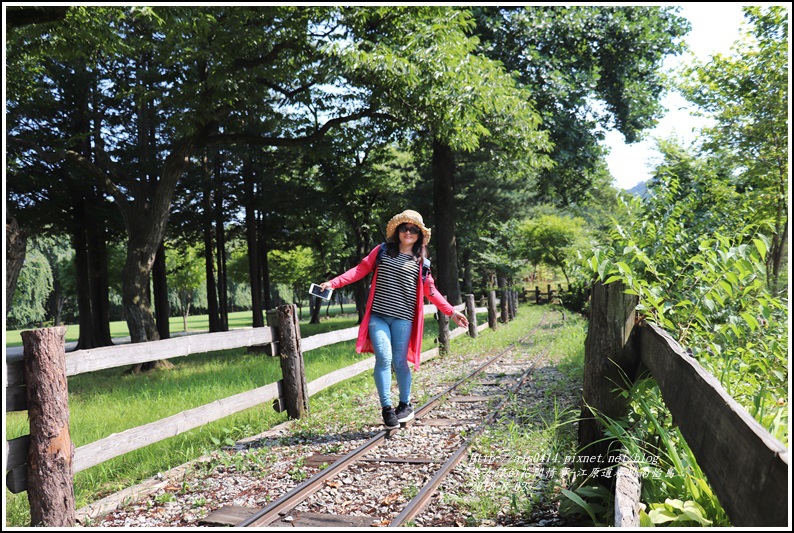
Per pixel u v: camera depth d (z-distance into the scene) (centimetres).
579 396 627
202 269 4250
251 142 1384
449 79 1174
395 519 313
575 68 1930
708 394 197
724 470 172
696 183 620
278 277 3794
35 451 314
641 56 2000
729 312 419
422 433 517
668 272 453
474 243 3256
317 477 392
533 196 2892
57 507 318
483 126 1400
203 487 393
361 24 1152
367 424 555
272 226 2322
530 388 714
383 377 534
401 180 2947
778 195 1003
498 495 349
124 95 1350
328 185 2212
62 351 326
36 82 1427
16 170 1620
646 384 319
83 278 1923
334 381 707
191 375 1087
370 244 2705
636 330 338
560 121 1842
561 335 1329
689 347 382
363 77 1151
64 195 1769
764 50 1223
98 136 1406
